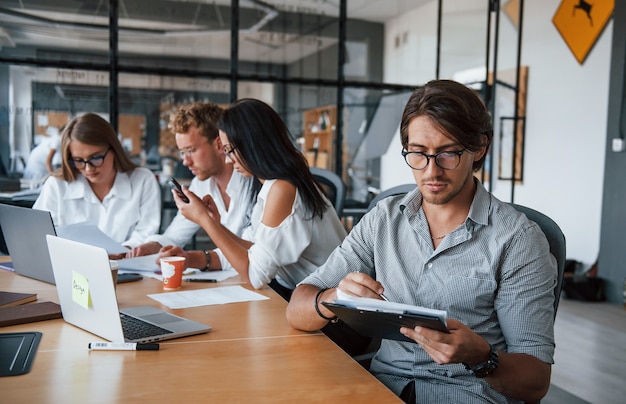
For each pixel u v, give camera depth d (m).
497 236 1.31
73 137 2.44
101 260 1.23
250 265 1.84
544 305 1.25
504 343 1.32
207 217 1.91
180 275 1.82
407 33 5.15
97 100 4.59
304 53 4.99
